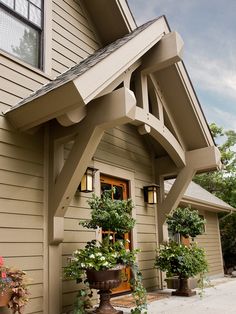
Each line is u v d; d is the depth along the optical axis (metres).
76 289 4.41
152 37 4.84
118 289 5.31
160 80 5.77
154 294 5.62
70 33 5.20
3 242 3.61
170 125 6.10
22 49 4.44
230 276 11.74
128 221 4.27
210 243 11.21
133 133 6.37
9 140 3.89
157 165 6.79
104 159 5.42
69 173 4.02
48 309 3.91
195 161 6.18
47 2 4.87
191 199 8.61
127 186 5.99
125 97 3.74
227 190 16.98
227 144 18.66
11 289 3.17
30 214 3.95
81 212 4.77
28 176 4.03
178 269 5.55
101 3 5.55
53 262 4.08
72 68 4.77
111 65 3.85
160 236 6.44
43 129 4.34
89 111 3.99
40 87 4.40
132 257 4.15
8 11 4.35
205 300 5.21
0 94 3.90
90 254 3.96
